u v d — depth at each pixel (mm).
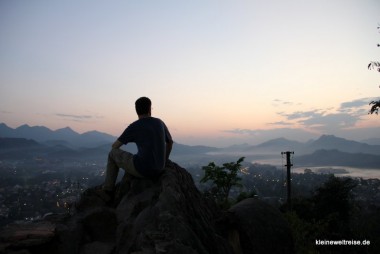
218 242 3648
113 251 3398
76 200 4355
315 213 18188
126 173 4488
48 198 87250
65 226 3525
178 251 2666
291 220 9422
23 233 3186
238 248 4488
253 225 4812
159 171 4086
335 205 18016
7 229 3332
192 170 165625
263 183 105188
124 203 4020
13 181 135250
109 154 4328
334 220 11289
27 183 130500
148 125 4141
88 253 3318
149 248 2812
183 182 4426
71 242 3365
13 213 71125
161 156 4090
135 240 3174
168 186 3744
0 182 129625
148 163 3957
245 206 5250
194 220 3537
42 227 3424
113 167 4371
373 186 94688
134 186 4184
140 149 4039
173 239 2848
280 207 20484
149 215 3361
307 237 9227
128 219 3705
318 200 19219
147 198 3883
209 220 4254
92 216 3758
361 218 14156
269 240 4777
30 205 79625
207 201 4930
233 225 4703
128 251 3154
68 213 4098
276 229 4992
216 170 10180
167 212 3230
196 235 3262
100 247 3426
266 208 5312
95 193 4305
